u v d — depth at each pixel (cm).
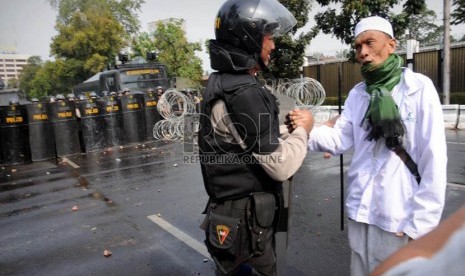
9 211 584
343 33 1267
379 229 196
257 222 178
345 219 448
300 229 427
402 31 1210
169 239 430
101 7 3916
